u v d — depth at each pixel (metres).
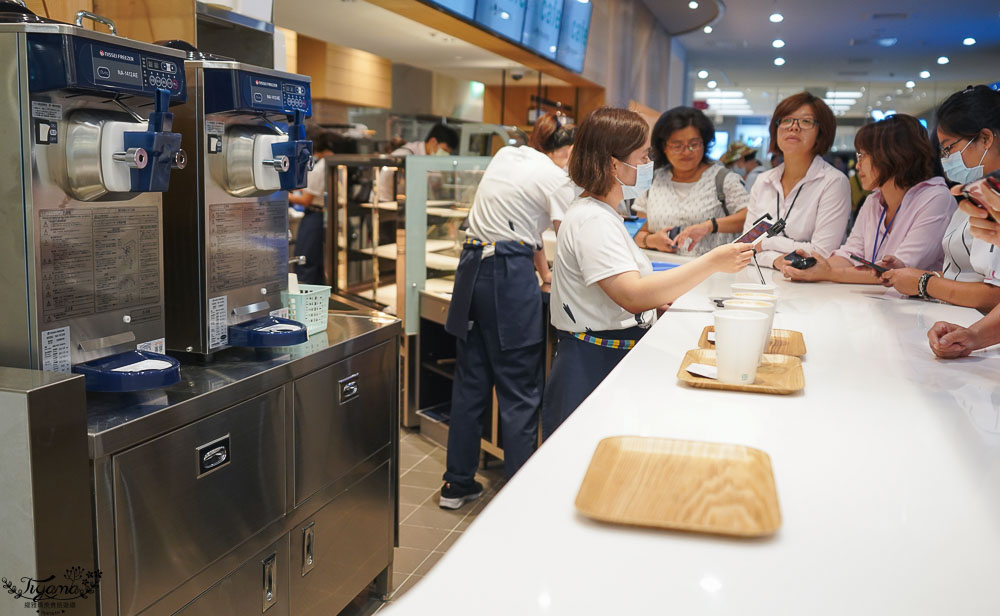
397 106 8.20
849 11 8.74
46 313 1.53
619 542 0.77
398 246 4.18
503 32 5.42
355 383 2.35
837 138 13.16
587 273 2.14
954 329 1.64
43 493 1.33
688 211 3.93
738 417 1.21
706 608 0.65
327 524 2.27
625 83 8.86
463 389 3.30
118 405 1.62
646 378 1.44
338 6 5.27
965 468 1.00
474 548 0.76
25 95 1.43
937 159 2.69
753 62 12.45
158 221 1.79
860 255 2.87
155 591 1.62
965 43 10.44
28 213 1.48
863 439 1.11
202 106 1.84
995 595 0.69
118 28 2.44
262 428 1.93
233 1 2.51
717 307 2.23
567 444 1.07
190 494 1.70
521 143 6.62
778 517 0.81
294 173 1.95
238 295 2.04
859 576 0.72
